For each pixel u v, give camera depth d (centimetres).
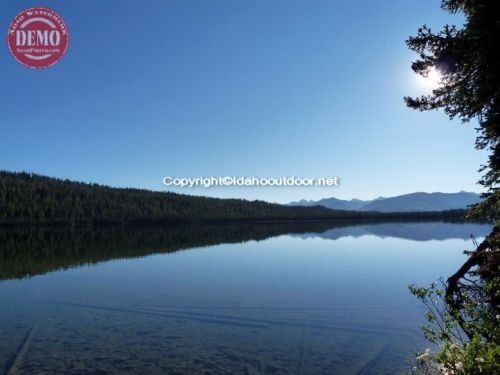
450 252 4731
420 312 1803
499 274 744
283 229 12350
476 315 668
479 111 934
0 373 1221
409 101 1088
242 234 9612
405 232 9550
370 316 1788
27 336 1579
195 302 2150
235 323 1734
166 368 1245
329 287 2523
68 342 1503
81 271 3409
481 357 552
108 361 1308
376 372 1172
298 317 1806
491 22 788
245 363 1275
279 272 3238
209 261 4066
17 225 13162
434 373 742
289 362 1274
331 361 1272
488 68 830
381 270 3278
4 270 3488
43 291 2541
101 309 2036
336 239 7425
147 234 9956
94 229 12988
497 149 868
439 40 916
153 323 1761
